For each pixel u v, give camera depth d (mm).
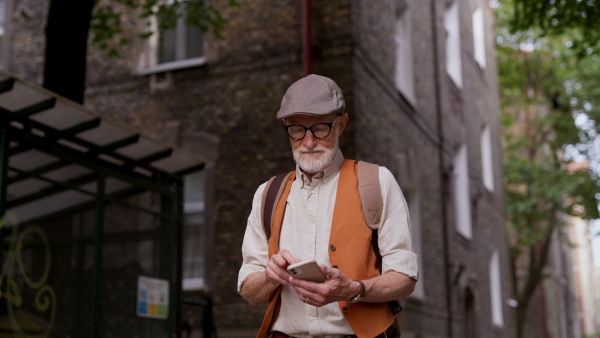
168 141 10938
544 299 30578
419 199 12758
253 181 10383
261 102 10594
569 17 8992
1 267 5344
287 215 2596
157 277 6984
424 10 14562
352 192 2541
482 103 19750
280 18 10695
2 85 5133
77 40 6965
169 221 7219
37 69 11602
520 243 24453
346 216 2504
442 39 15805
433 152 14203
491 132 20672
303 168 2541
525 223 24844
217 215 10445
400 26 13305
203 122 10852
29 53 11703
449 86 15977
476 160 18156
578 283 57375
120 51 11586
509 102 27609
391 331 2580
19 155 5656
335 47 10188
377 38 11422
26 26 11820
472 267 16344
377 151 10828
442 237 14109
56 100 5500
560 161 24547
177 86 11109
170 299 7094
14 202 5562
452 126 15945
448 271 14023
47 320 5727
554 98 25594
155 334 6891
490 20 22453
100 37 9250
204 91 10930
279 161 10328
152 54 11492
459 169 16734
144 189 6980
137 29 11539
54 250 5879
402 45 13250
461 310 14711
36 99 5465
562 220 24094
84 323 6055
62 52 6895
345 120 2629
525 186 26172
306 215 2559
